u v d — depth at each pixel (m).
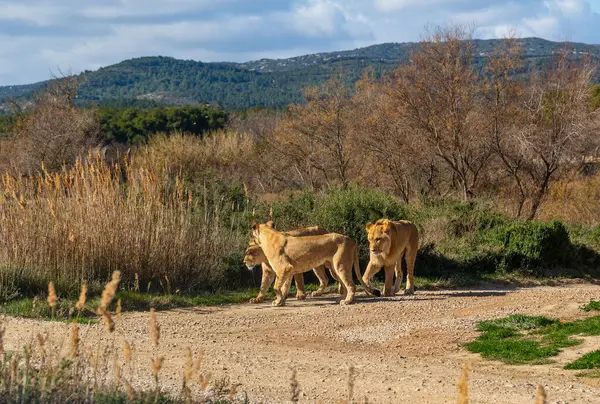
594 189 38.72
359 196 24.84
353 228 23.33
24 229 18.12
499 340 14.18
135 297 17.62
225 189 25.88
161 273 19.20
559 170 38.16
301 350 13.31
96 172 20.20
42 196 19.44
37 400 7.54
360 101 42.25
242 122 72.69
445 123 35.38
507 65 35.62
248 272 21.34
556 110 35.31
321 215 23.73
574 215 36.97
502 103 35.91
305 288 20.98
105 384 9.08
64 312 15.95
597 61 38.12
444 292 20.84
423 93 35.66
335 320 16.30
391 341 14.42
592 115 36.72
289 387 10.24
